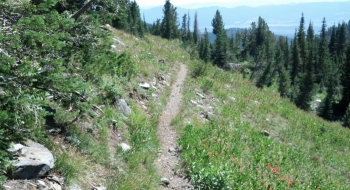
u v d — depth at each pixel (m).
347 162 16.98
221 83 24.59
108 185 6.62
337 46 115.50
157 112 13.48
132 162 8.13
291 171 12.10
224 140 12.19
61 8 10.79
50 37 4.90
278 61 87.25
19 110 4.48
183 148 10.78
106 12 11.49
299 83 69.00
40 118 4.76
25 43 4.74
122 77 13.83
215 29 118.50
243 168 10.15
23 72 4.33
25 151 5.50
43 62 4.82
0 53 4.35
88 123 8.48
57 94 5.21
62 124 7.43
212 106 17.92
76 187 5.87
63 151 6.53
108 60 10.42
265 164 11.43
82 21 9.12
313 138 19.27
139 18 52.78
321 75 79.44
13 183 4.88
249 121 17.91
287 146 15.73
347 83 53.59
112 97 10.75
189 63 29.62
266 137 15.71
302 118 22.73
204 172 8.59
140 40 30.83
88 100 8.12
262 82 63.28
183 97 17.23
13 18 5.33
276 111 22.08
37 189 5.08
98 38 9.46
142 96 14.22
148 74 17.50
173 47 43.41
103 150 7.75
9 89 4.28
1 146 4.02
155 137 10.70
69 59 7.30
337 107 54.53
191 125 12.64
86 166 6.68
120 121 9.96
